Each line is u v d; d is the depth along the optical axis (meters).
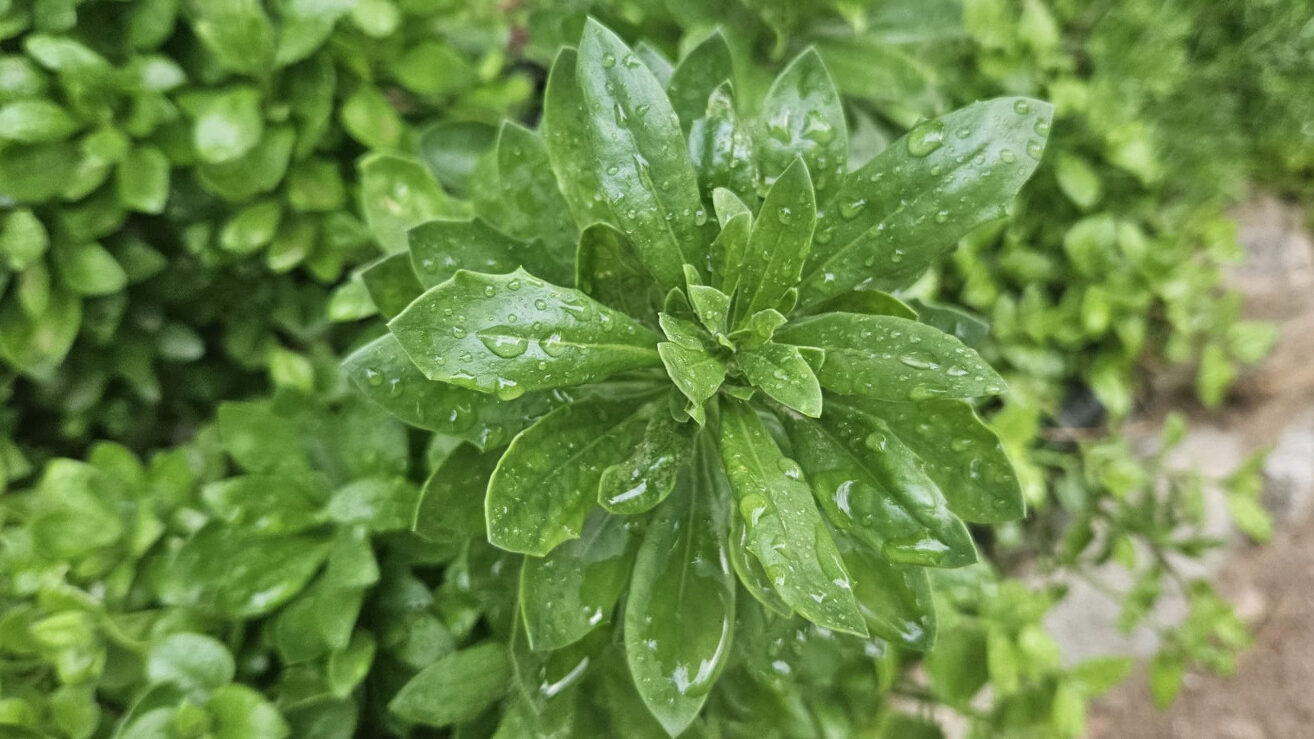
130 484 0.22
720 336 0.13
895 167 0.14
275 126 0.24
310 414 0.22
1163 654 0.27
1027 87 0.29
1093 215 0.30
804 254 0.14
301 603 0.19
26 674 0.20
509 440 0.15
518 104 0.30
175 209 0.24
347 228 0.25
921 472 0.13
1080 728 0.24
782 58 0.25
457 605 0.20
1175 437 0.29
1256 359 0.31
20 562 0.20
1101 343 0.31
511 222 0.17
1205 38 0.31
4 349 0.23
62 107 0.22
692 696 0.14
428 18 0.26
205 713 0.17
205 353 0.29
